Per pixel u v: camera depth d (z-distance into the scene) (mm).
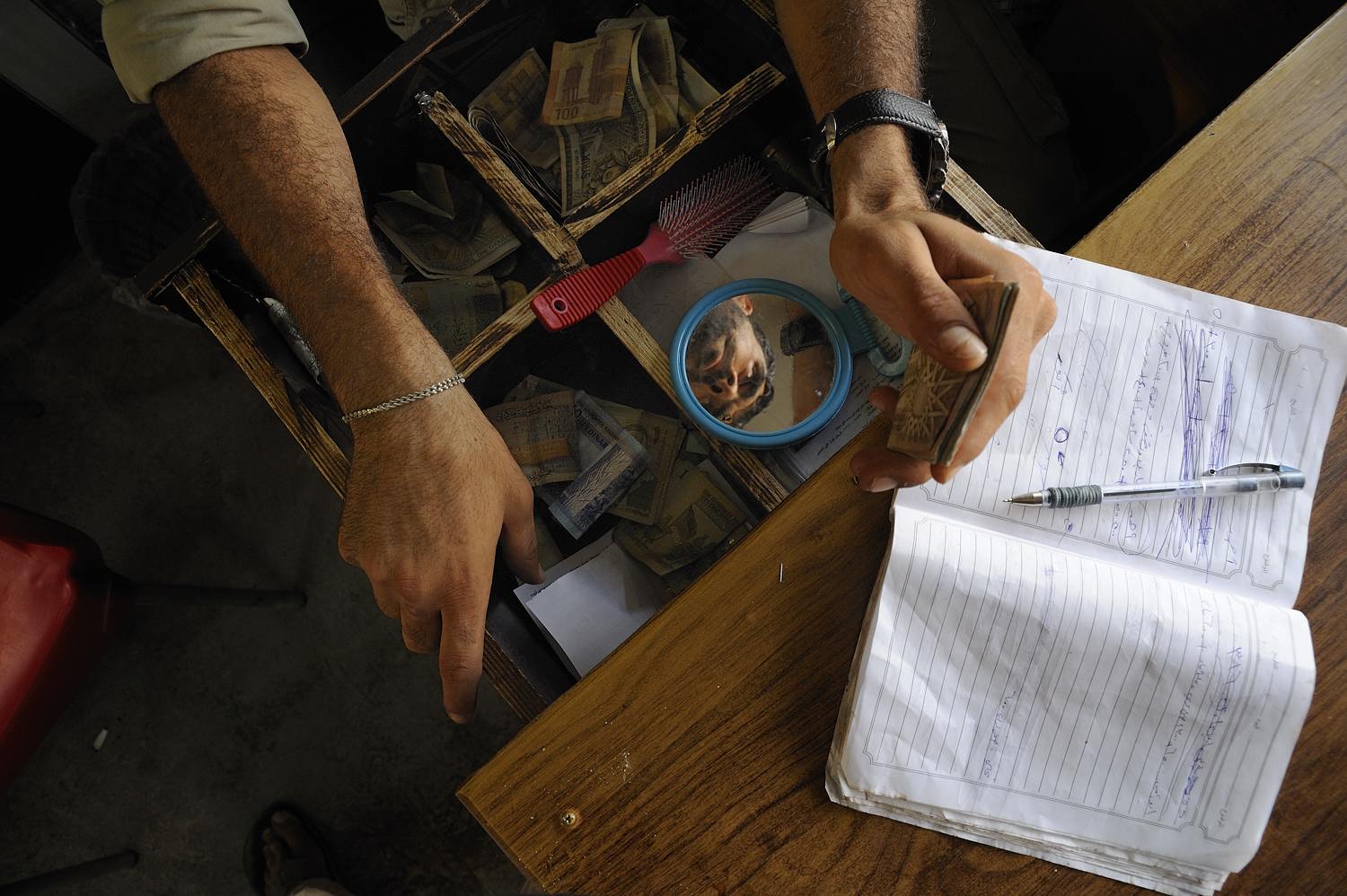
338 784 1728
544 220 990
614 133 1107
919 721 706
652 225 1033
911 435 649
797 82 1019
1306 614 730
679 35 1116
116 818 1727
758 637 748
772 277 1051
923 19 939
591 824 728
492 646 908
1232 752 698
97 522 1825
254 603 1703
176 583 1800
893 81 846
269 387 983
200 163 894
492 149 1003
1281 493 739
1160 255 794
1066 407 752
